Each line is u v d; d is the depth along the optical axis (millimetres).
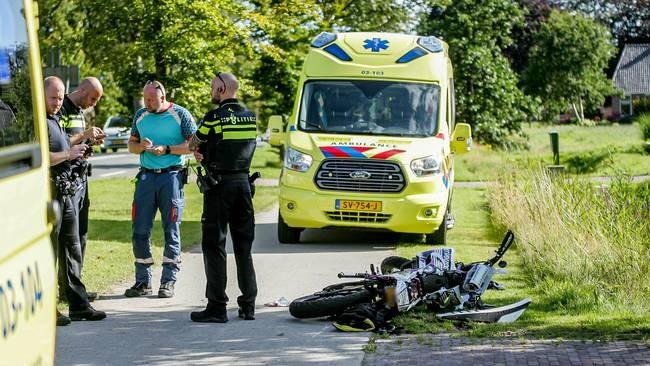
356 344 11297
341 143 19719
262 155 59031
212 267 12555
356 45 21297
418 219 19391
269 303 13812
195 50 31391
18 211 5465
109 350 11008
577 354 10398
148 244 14297
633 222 16375
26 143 5867
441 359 10398
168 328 12188
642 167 42594
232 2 32844
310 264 17547
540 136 71188
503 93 59062
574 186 19891
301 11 36031
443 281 12711
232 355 10820
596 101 103562
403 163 19391
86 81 13094
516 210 21266
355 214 19438
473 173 42656
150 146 13875
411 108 20578
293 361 10523
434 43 21625
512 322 12094
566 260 15164
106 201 30359
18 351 5328
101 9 31250
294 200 19578
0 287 5074
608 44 98625
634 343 10828
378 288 12461
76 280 12531
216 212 12508
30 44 6082
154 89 14016
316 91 20766
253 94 37344
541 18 97812
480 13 59562
